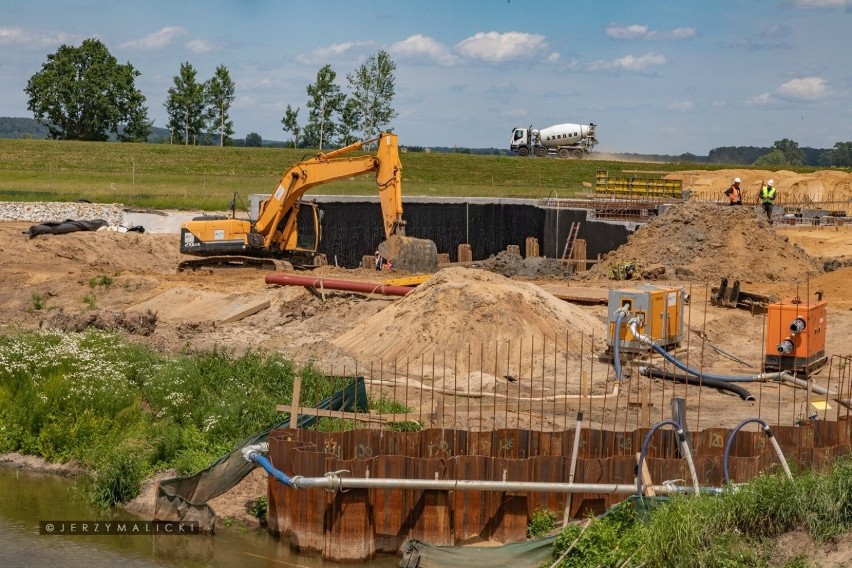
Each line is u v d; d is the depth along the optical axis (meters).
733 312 25.33
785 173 58.84
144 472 15.38
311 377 17.98
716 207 32.94
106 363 18.55
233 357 19.80
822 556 10.47
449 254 46.88
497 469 12.90
